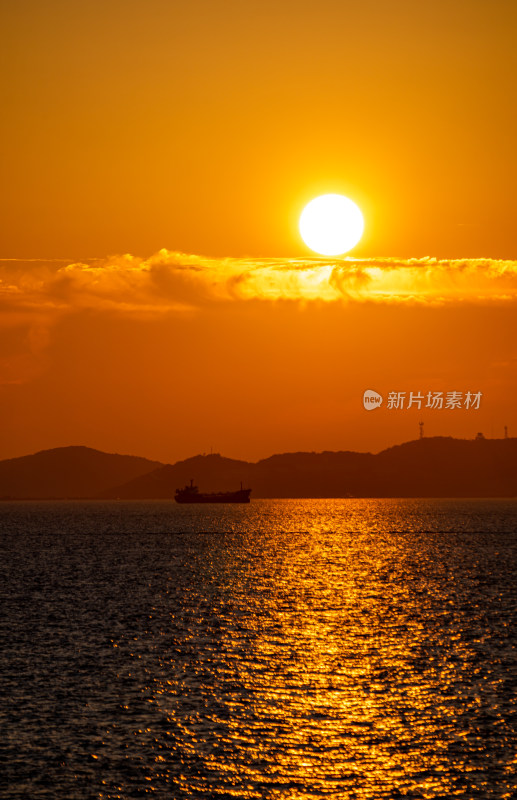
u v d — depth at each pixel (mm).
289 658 96125
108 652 99188
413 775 61250
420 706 76812
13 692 81438
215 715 74250
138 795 58312
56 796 58156
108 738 68375
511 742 67312
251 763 63406
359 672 89562
